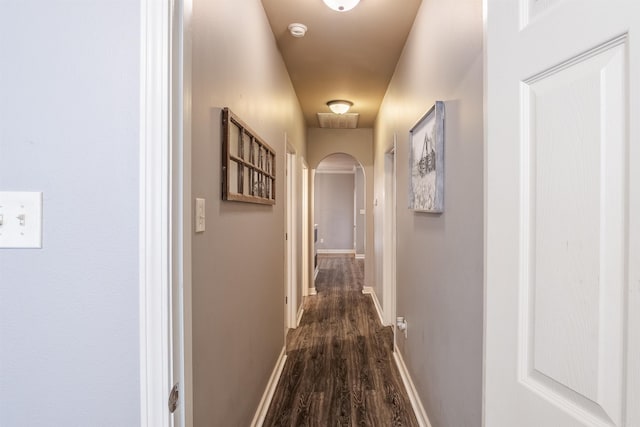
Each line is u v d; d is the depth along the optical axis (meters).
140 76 0.71
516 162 0.69
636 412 0.48
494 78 0.76
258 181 1.98
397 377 2.61
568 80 0.58
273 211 2.50
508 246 0.71
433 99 1.81
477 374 1.22
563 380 0.59
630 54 0.49
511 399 0.71
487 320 0.79
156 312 0.71
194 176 1.09
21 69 0.71
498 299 0.75
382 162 4.01
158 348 0.71
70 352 0.72
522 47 0.68
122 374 0.71
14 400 0.72
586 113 0.55
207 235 1.21
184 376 0.77
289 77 3.22
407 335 2.46
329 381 2.55
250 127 1.80
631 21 0.48
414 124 2.09
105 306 0.71
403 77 2.67
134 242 0.71
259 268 2.05
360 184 9.21
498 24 0.75
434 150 1.69
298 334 3.54
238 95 1.59
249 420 1.83
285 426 2.01
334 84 3.43
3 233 0.71
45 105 0.71
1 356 0.72
